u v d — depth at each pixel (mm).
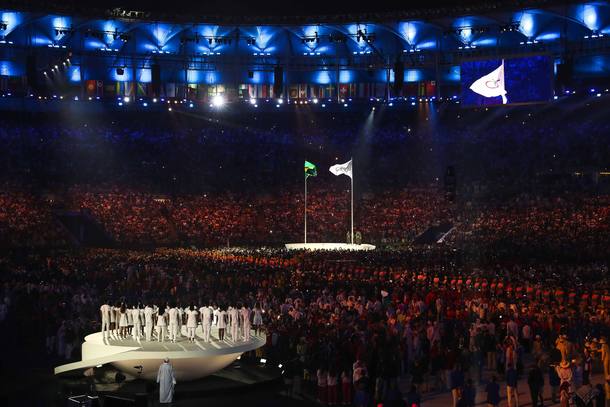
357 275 49906
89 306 42312
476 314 38125
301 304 40281
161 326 34906
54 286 46219
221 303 37812
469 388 27922
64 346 39125
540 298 42031
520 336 37125
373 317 36250
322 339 32688
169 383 29828
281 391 33406
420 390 31797
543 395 31516
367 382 29328
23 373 35594
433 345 33031
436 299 41125
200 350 32375
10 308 45094
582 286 45125
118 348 32844
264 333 38469
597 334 35031
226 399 31875
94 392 29750
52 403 30422
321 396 31109
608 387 28422
